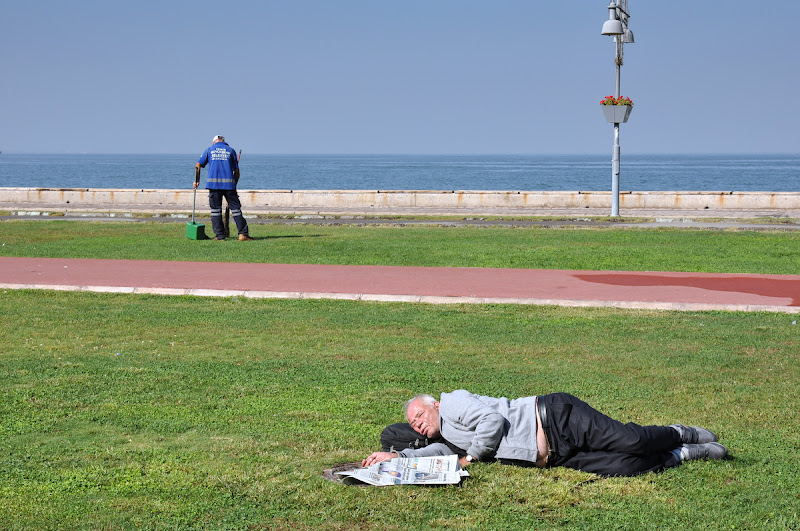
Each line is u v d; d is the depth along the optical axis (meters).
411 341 9.99
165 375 8.39
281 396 7.62
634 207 30.94
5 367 8.76
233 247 19.42
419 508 5.10
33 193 35.12
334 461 5.95
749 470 5.64
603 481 5.47
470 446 5.69
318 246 19.59
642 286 13.77
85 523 4.96
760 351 9.30
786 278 14.56
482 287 13.73
